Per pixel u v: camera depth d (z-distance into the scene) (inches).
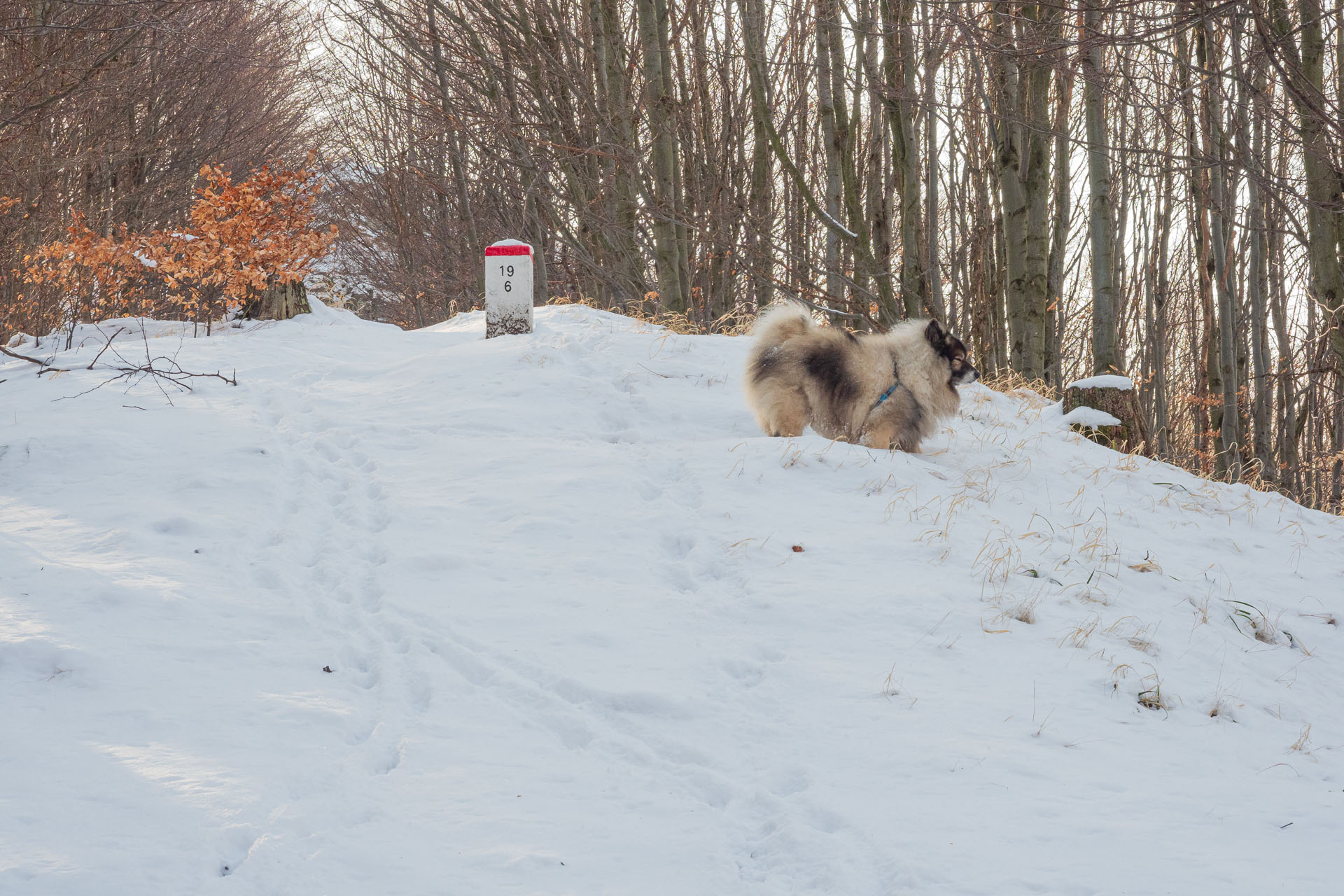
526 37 738.8
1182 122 653.3
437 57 773.3
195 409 349.1
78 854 126.6
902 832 141.6
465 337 490.3
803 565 238.5
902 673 192.2
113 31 611.8
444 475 295.4
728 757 163.9
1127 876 131.4
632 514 266.2
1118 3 360.5
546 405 358.3
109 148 768.3
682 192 768.9
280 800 144.9
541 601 219.0
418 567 233.5
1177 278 1129.4
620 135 697.0
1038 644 209.2
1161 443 830.5
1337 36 468.4
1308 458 762.8
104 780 143.7
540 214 832.9
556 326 476.4
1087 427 406.3
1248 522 319.0
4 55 642.8
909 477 302.7
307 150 1125.7
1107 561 261.6
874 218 693.9
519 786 152.4
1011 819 145.4
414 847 135.3
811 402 330.0
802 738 168.9
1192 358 1138.0
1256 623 239.3
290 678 183.0
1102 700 189.3
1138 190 1018.7
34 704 164.7
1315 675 219.0
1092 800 152.2
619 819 145.0
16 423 327.9
